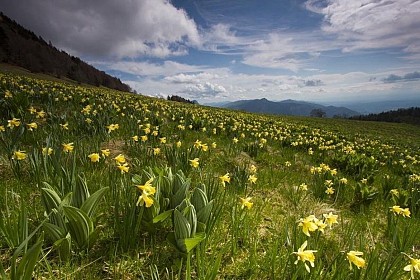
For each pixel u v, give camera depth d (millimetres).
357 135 28297
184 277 2596
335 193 5754
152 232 3043
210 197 3516
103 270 2518
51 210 2500
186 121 11211
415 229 4098
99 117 7848
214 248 2748
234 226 3246
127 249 2754
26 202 3344
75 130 6855
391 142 26172
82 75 111812
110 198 3584
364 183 6070
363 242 3283
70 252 2490
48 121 7145
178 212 2512
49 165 3967
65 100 11992
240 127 13422
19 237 2473
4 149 4742
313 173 6879
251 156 8602
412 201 5059
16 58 100062
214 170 6145
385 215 5176
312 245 2977
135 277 2508
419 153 19250
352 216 4891
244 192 4934
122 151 6320
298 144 11914
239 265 2904
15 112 7254
